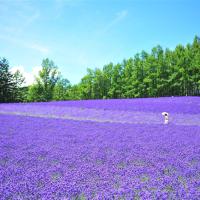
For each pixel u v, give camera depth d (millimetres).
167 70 63969
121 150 10250
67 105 35125
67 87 98000
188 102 35375
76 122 18656
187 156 9305
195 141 12227
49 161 8500
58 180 6641
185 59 62688
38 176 6793
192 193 5723
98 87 78812
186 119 22562
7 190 5730
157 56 68250
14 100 69750
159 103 34594
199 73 61281
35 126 16172
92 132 14523
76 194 5715
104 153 9625
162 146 10984
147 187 6152
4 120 18688
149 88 64625
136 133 14477
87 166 7949
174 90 68562
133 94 67062
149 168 7840
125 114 25578
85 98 80812
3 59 67938
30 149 10109
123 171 7477
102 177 6918
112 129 15812
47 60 72500
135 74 67562
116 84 73125
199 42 72312
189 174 7266
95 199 5387
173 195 5609
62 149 10195
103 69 78812
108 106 32875
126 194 5727
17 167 7711
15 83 69312
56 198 5422
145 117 23562
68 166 8023
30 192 5719
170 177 6914
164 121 21469
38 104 37688
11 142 11258
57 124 17359
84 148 10414
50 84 73125
